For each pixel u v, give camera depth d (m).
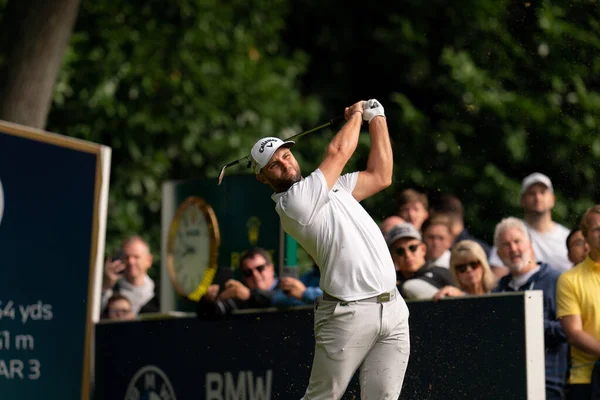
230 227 25.58
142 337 26.84
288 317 23.50
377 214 32.38
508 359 20.23
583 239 23.34
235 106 45.00
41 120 31.84
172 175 44.84
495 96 33.47
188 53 44.69
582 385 21.64
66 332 28.02
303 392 23.16
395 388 18.92
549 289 22.23
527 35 33.22
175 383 25.95
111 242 42.09
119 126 43.44
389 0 47.16
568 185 30.30
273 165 19.14
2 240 27.84
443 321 21.22
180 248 26.86
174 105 44.00
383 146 19.45
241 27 46.19
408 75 43.53
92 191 28.42
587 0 31.80
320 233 18.59
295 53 47.84
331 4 49.34
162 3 45.06
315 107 46.41
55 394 27.73
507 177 32.28
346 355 18.67
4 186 28.12
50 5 31.41
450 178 32.97
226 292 24.55
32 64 31.34
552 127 31.25
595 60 31.50
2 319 27.42
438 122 35.62
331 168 18.69
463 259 22.17
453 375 20.97
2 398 27.06
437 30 42.59
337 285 18.56
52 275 28.11
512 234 22.48
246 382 24.33
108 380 27.66
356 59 48.84
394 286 18.78
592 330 21.62
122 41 43.88
